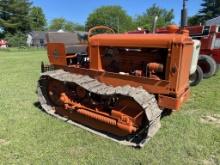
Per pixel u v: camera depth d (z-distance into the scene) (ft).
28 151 12.78
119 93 13.35
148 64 14.37
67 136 14.37
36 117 16.97
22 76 31.76
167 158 12.32
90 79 15.88
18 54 78.95
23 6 169.37
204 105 19.88
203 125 15.99
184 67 14.07
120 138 14.28
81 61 17.97
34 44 160.15
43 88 18.47
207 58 27.81
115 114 14.05
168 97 13.52
